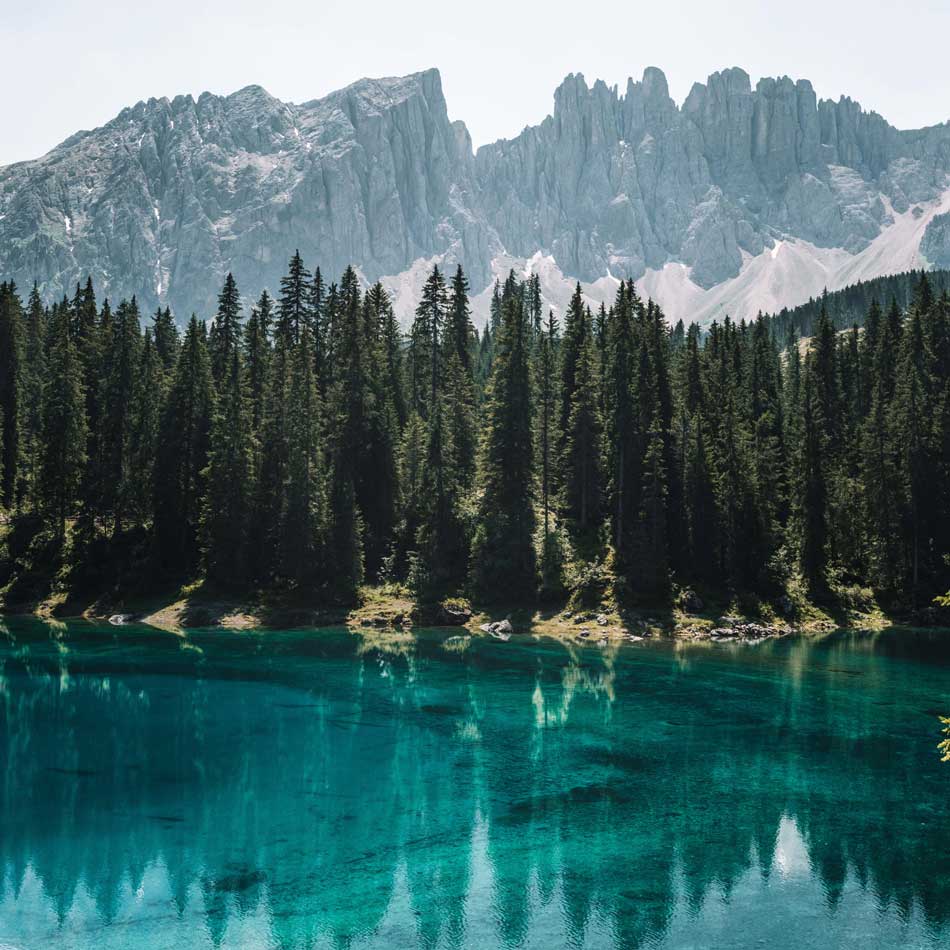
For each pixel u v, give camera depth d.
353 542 76.12
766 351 120.62
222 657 56.69
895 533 82.56
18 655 55.62
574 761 34.59
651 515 75.94
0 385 90.94
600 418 83.44
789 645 65.62
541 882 23.59
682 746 36.88
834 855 25.55
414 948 19.95
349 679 50.41
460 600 75.19
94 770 32.69
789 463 95.56
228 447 77.19
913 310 106.56
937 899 22.86
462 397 92.75
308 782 31.66
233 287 104.06
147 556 79.81
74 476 82.50
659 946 20.27
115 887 23.00
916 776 32.88
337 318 104.12
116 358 90.88
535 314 137.88
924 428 83.94
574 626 69.88
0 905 21.94
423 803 29.59
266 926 21.02
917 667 55.97
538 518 80.88
